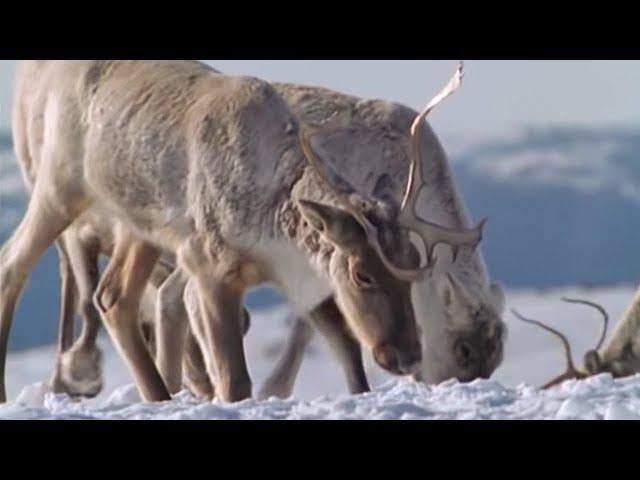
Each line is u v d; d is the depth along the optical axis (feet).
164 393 75.72
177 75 73.51
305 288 70.38
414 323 68.64
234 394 71.05
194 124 71.51
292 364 81.20
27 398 77.82
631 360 79.61
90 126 73.87
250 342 147.13
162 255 80.53
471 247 70.69
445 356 75.72
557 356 162.61
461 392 61.16
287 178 70.28
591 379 62.75
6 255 77.20
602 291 219.82
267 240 70.33
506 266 296.71
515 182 329.31
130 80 73.72
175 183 71.77
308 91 78.28
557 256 295.89
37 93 76.54
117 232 75.82
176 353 79.30
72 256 82.58
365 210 68.59
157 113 72.38
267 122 71.05
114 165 73.15
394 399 59.77
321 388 139.03
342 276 68.64
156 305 80.07
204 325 71.61
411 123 77.56
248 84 71.97
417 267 68.54
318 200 69.46
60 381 84.84
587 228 307.78
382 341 68.33
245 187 70.54
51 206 75.72
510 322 178.70
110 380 123.54
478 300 75.97
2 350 77.20
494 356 76.28
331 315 74.13
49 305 218.18
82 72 74.59
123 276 75.82
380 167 76.43
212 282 71.26
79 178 74.74
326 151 76.13
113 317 75.87
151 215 72.79
